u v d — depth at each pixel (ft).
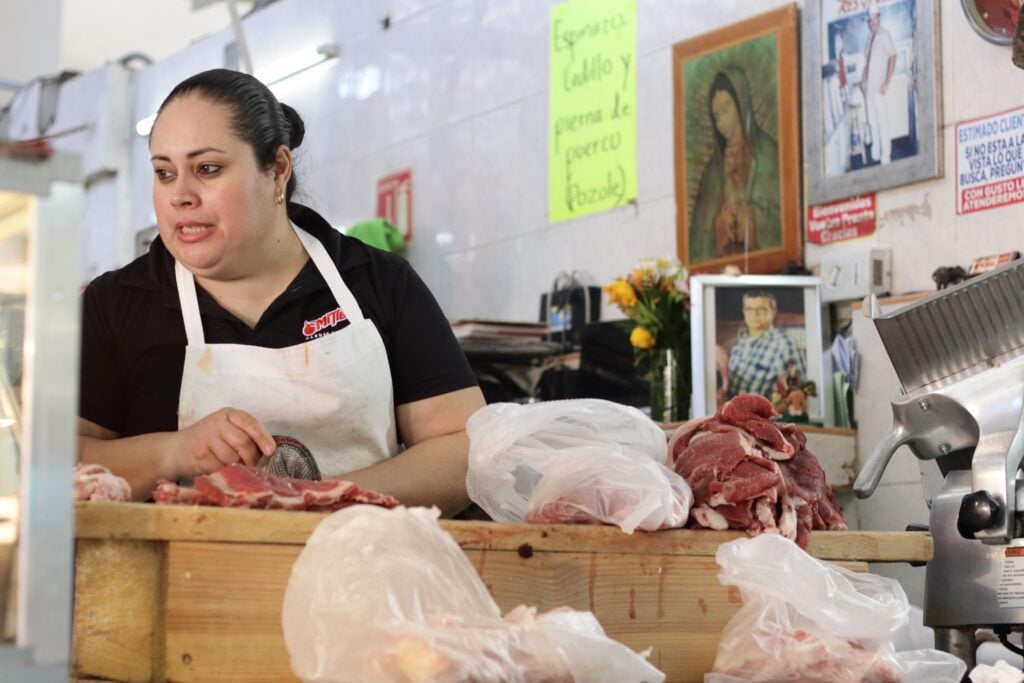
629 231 17.48
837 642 6.87
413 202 21.02
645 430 7.70
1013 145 13.53
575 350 17.16
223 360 8.58
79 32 26.84
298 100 23.63
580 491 7.06
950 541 8.22
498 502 7.61
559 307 17.37
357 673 5.57
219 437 7.64
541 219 18.76
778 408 14.28
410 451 8.58
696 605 7.22
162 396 8.67
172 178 8.20
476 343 16.51
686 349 14.69
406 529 5.81
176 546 5.89
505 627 5.73
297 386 8.59
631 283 14.88
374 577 5.65
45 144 4.76
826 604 6.96
